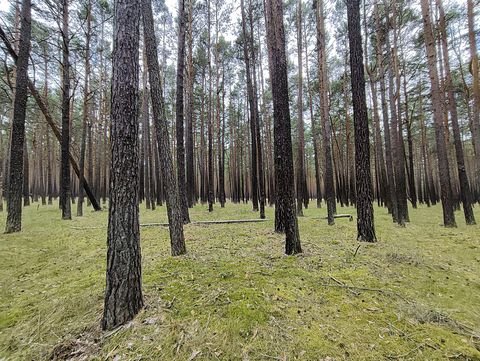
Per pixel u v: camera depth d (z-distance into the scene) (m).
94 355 2.44
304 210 15.82
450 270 4.29
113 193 2.95
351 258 4.88
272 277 3.95
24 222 10.11
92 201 14.71
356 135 6.48
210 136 15.90
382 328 2.67
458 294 3.43
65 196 11.02
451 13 11.52
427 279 3.89
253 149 13.79
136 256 3.02
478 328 2.68
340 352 2.33
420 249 5.66
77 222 10.16
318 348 2.38
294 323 2.75
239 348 2.41
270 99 21.97
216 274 4.12
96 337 2.68
